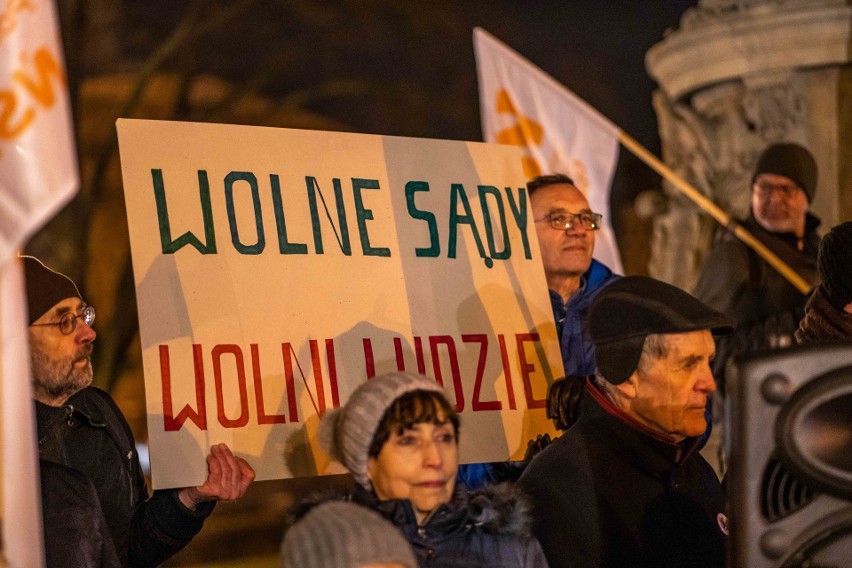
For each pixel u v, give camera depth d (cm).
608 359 307
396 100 1620
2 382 221
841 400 207
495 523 275
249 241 337
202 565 1165
